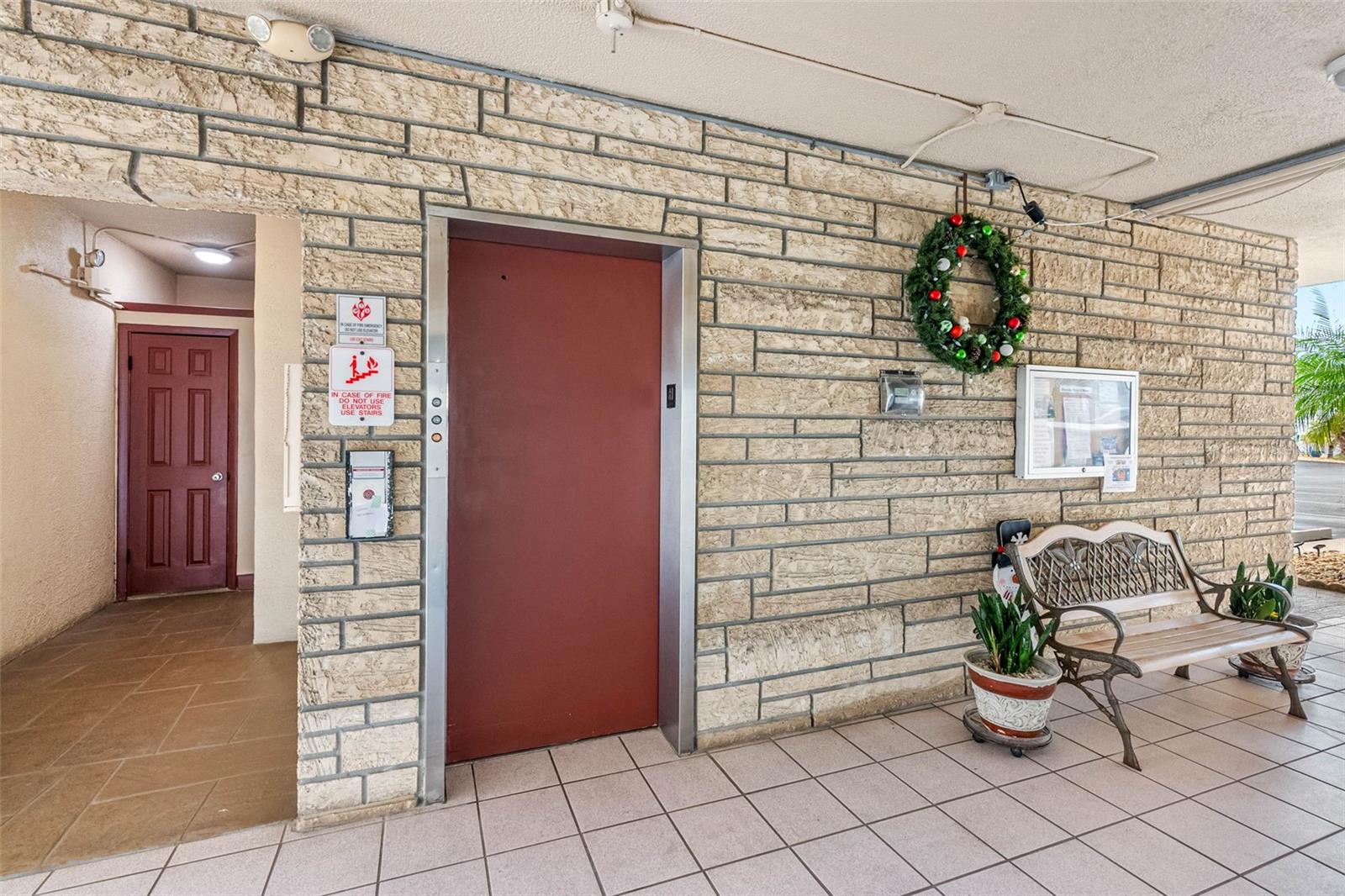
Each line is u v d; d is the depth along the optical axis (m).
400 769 2.08
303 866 1.82
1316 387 6.32
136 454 4.68
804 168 2.66
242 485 4.90
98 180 1.78
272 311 3.79
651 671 2.72
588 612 2.60
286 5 1.83
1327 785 2.24
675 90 2.31
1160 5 1.84
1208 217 3.68
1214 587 3.18
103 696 2.98
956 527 3.02
